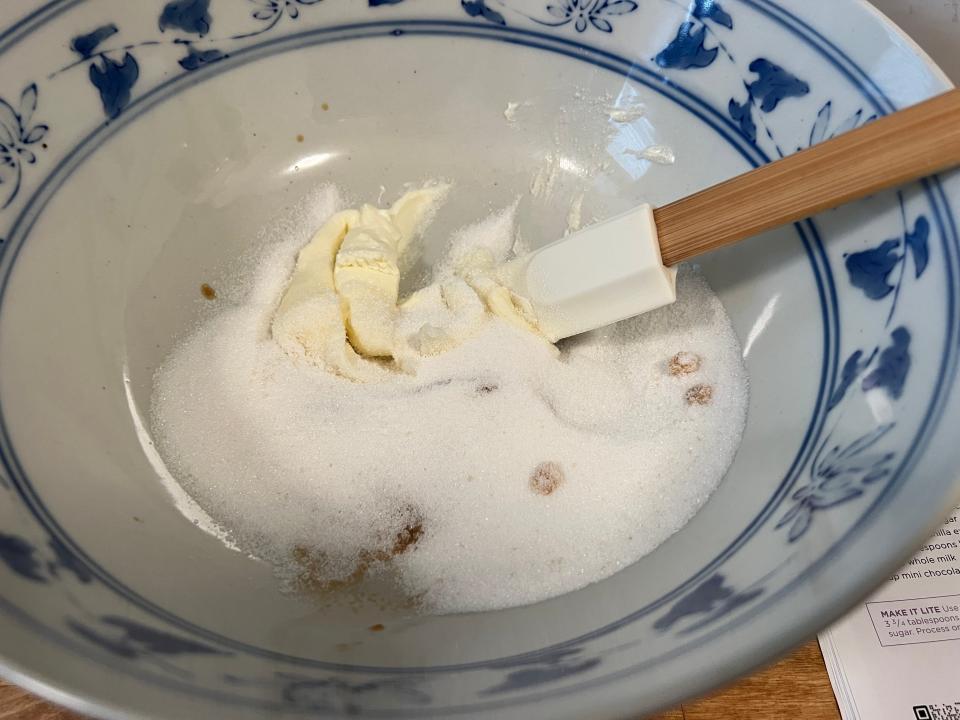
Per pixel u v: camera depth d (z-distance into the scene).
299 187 0.31
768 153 0.26
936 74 0.22
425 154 0.32
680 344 0.27
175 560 0.22
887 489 0.17
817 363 0.23
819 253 0.24
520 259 0.27
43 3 0.24
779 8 0.25
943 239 0.20
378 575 0.23
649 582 0.21
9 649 0.15
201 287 0.28
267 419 0.25
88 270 0.26
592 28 0.29
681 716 0.20
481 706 0.16
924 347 0.20
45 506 0.20
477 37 0.29
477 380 0.25
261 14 0.28
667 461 0.24
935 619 0.21
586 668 0.17
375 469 0.24
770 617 0.16
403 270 0.29
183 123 0.28
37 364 0.23
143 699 0.15
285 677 0.17
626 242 0.23
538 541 0.23
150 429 0.25
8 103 0.24
